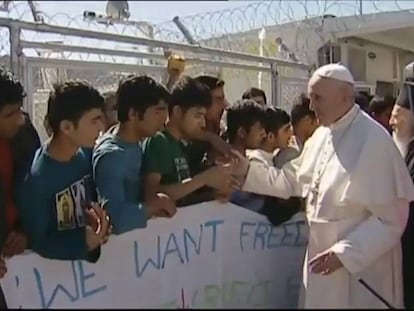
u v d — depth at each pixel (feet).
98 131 9.42
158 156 10.44
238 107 12.55
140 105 10.02
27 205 9.09
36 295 9.11
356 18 28.71
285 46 28.04
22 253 9.05
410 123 12.72
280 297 12.25
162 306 9.81
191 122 10.97
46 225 9.11
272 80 23.26
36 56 14.32
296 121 14.47
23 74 13.17
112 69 16.24
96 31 14.74
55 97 9.32
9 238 9.05
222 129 13.33
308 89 11.89
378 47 31.30
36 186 9.11
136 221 9.66
